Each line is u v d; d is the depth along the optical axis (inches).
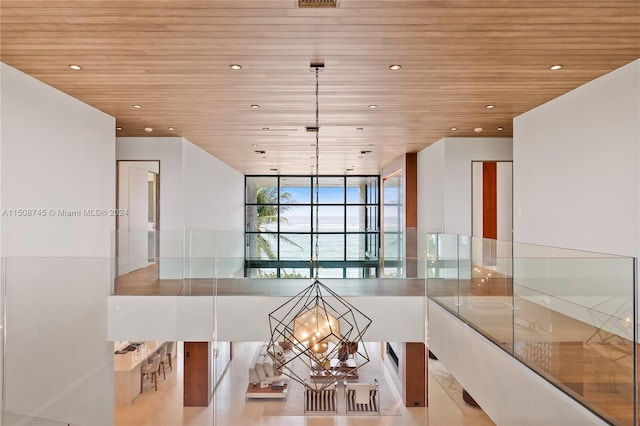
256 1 91.2
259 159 353.4
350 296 203.6
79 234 171.5
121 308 185.6
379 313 203.6
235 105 179.2
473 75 140.9
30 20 99.7
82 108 172.7
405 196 321.4
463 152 255.6
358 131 237.5
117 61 127.3
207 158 312.3
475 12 96.0
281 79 144.6
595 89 145.1
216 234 256.2
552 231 171.6
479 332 152.9
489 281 145.2
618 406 88.8
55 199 155.4
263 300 197.2
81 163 172.4
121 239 202.7
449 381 177.3
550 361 110.3
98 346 178.7
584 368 97.9
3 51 119.1
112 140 198.4
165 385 187.8
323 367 97.0
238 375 195.6
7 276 144.1
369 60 126.9
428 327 203.6
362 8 94.3
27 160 140.1
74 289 165.6
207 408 188.9
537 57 124.3
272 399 197.6
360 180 500.4
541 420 111.7
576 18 98.7
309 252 214.8
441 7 93.5
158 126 222.4
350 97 167.5
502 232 342.6
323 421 197.9
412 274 206.2
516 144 200.8
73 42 112.7
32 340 153.0
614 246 136.1
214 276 193.0
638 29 104.6
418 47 116.6
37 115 144.6
